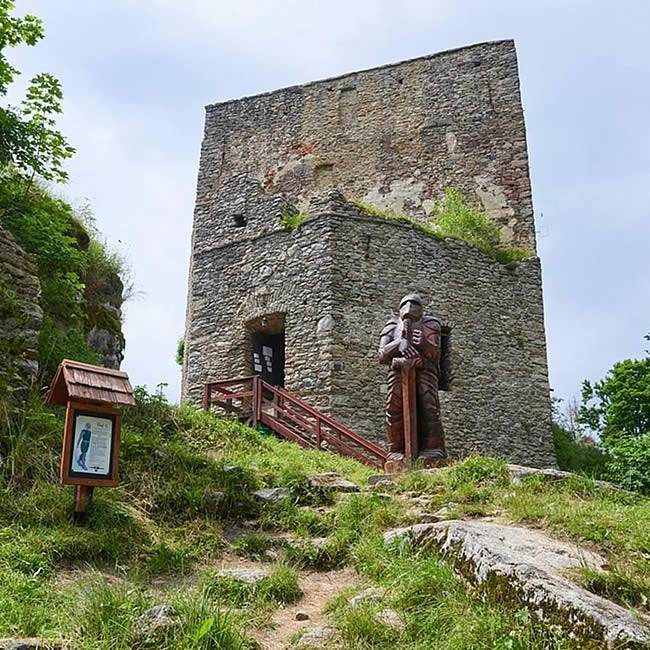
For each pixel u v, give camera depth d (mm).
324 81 20109
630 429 19891
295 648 3641
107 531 5082
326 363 13234
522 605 3664
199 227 16203
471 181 17906
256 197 15477
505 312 15172
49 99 9242
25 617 3607
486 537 4492
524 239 17047
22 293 6863
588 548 4621
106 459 5270
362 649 3568
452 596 3955
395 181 18641
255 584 4516
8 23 9000
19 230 8969
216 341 15039
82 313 9477
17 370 6527
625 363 20547
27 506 5137
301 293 14016
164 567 4855
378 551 4973
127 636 3408
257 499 6344
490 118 18266
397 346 8742
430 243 14836
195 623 3525
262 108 20484
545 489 6180
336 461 9102
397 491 6711
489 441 14031
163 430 8242
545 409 14883
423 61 19375
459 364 14258
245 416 11922
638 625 3330
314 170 19469
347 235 14117
